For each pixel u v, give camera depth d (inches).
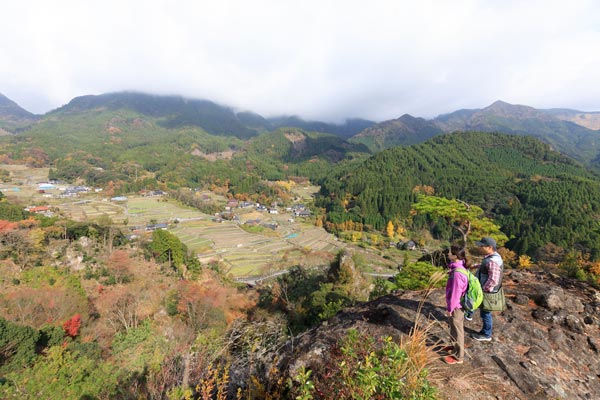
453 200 630.5
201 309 1107.9
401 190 5324.8
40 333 714.2
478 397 140.3
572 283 277.0
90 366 527.8
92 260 1744.6
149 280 1647.4
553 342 186.7
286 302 1158.3
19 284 1215.6
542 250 2591.0
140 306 1189.1
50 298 936.9
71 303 965.2
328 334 202.8
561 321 208.2
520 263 2112.5
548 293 234.8
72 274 1483.8
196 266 2049.7
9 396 442.9
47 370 481.4
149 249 2202.3
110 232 2255.2
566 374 159.8
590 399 143.5
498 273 175.5
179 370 241.6
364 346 144.9
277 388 175.2
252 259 2778.1
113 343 846.5
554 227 3034.0
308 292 1224.2
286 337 228.5
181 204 5000.0
